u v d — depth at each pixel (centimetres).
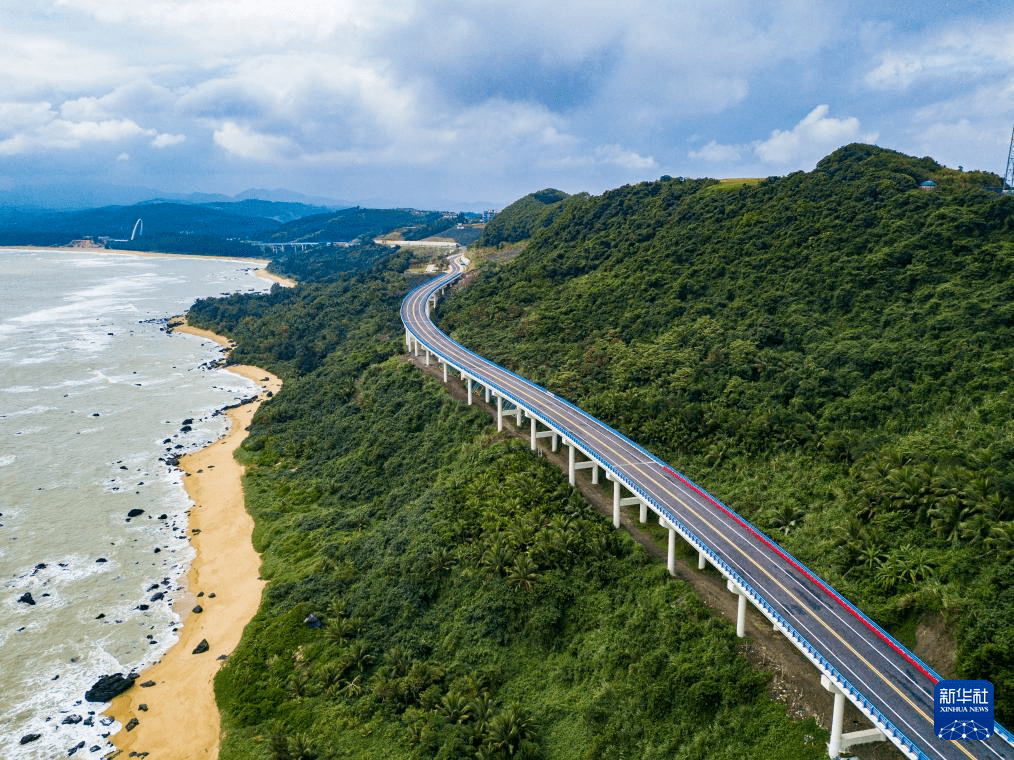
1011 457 6712
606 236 17200
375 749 5925
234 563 9319
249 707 6600
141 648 7681
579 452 9806
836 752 4812
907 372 8819
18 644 7681
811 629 5334
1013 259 9794
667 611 6391
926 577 5819
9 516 10462
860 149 15025
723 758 5147
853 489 7356
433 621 7300
